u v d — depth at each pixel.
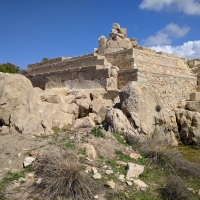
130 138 8.14
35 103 10.18
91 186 5.49
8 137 8.23
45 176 5.62
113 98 12.14
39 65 20.94
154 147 7.42
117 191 5.50
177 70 15.43
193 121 11.98
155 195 5.59
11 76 10.30
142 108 10.06
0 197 5.16
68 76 15.34
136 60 13.23
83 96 12.41
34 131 9.04
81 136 8.16
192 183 6.43
